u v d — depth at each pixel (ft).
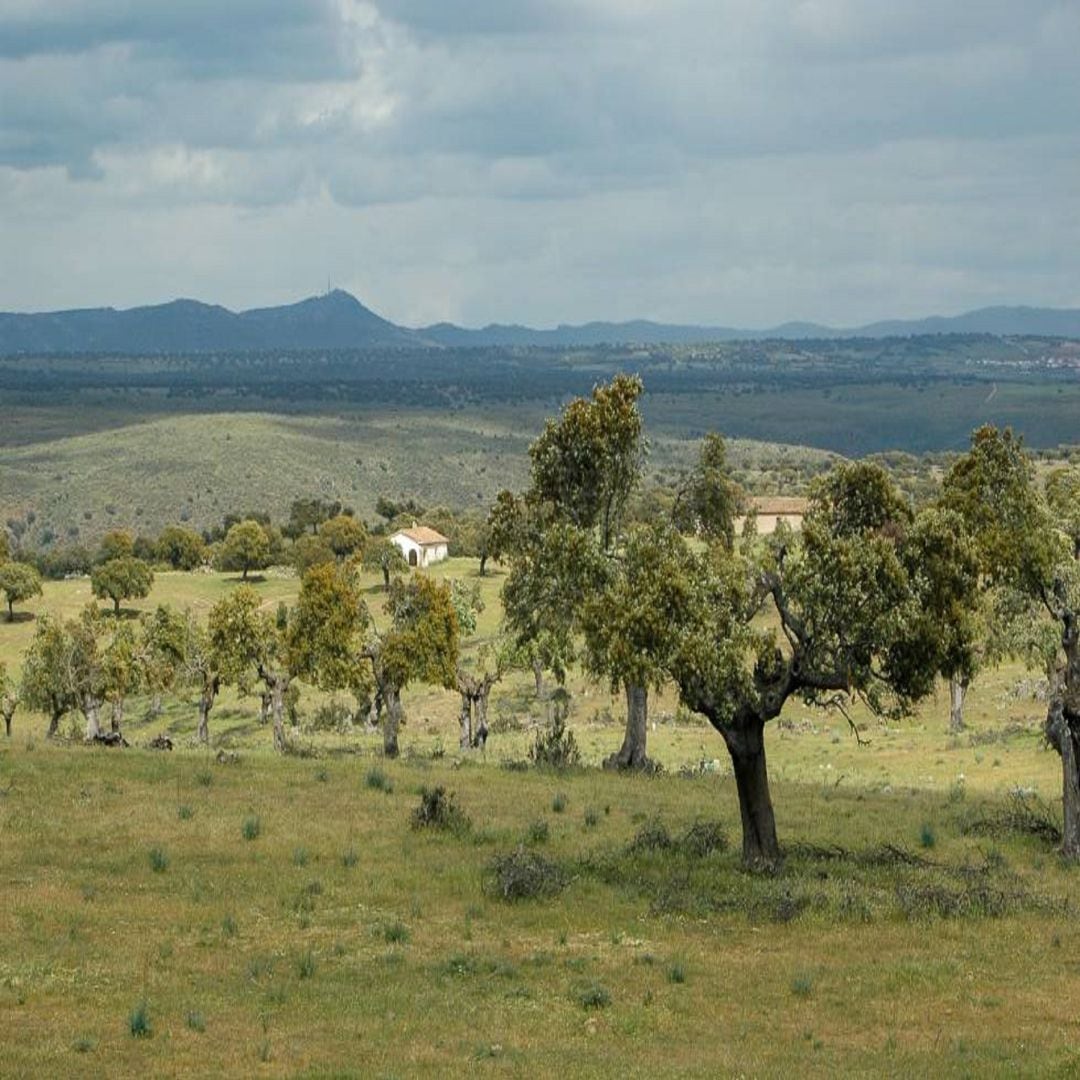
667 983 98.22
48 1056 79.05
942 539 132.87
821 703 142.61
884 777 247.09
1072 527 231.71
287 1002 90.74
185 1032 84.28
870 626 130.41
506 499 228.22
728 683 129.90
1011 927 114.62
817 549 130.72
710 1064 80.23
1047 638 234.99
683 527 228.84
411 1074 76.95
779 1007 93.25
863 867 135.54
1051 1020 91.09
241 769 180.14
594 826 152.56
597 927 113.19
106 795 156.76
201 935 106.52
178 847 134.00
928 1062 81.30
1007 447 210.18
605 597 133.90
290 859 131.13
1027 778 237.66
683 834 145.79
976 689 390.01
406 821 148.97
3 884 118.93
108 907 112.78
